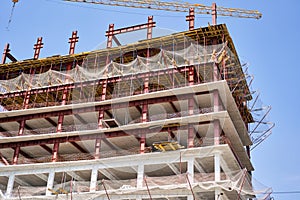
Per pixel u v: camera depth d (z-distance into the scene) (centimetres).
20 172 4844
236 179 3903
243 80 5188
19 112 5253
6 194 4684
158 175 4694
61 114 5156
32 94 5459
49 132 5250
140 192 4147
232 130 4612
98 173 4766
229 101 4641
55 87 5359
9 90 5559
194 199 3716
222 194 3862
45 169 4769
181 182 4016
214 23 5150
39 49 6016
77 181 4803
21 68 5712
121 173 4672
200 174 4184
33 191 4641
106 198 4266
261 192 3741
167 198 4169
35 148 5144
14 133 5375
